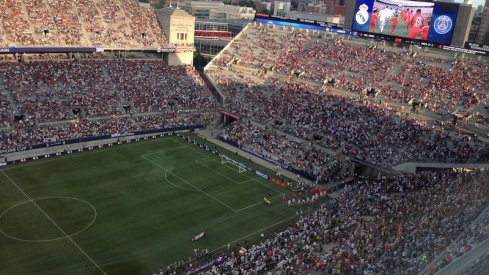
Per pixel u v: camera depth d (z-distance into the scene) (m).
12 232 50.47
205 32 163.12
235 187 68.50
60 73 93.06
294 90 97.44
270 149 82.94
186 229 54.84
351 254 43.81
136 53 111.62
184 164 75.88
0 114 78.62
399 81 91.88
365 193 61.72
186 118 95.88
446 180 61.25
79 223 53.81
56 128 80.69
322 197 66.62
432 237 37.53
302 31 120.25
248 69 110.19
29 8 97.62
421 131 77.44
